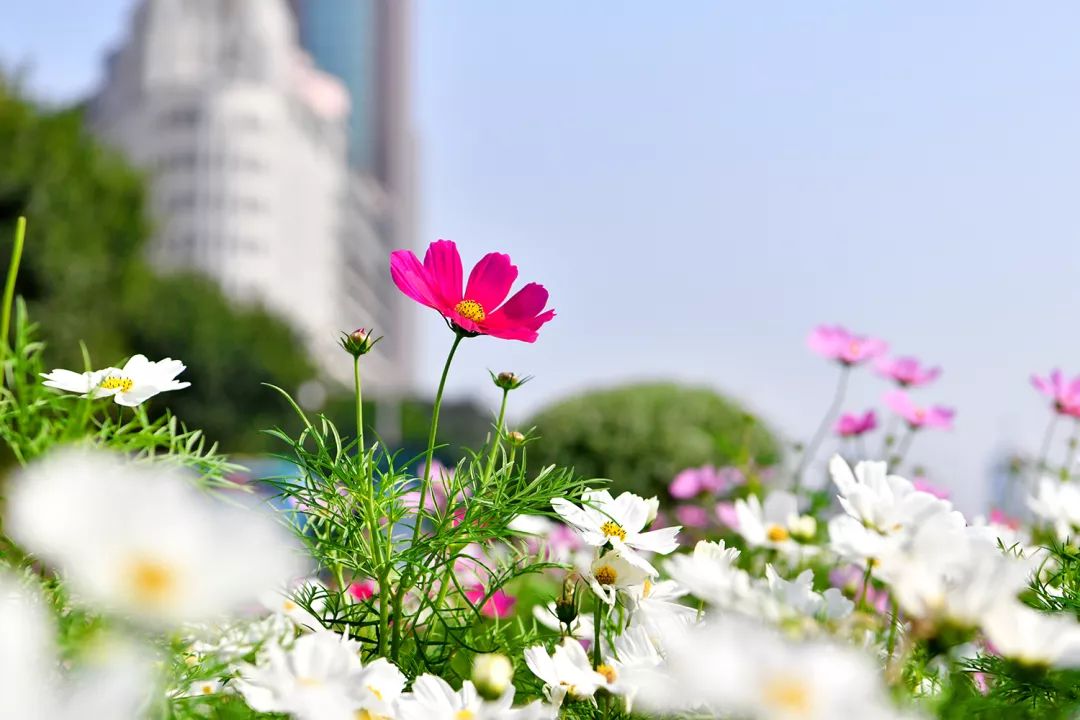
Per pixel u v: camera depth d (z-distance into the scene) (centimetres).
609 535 95
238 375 1588
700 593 82
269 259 3456
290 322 1942
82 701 71
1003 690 88
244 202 3438
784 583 86
